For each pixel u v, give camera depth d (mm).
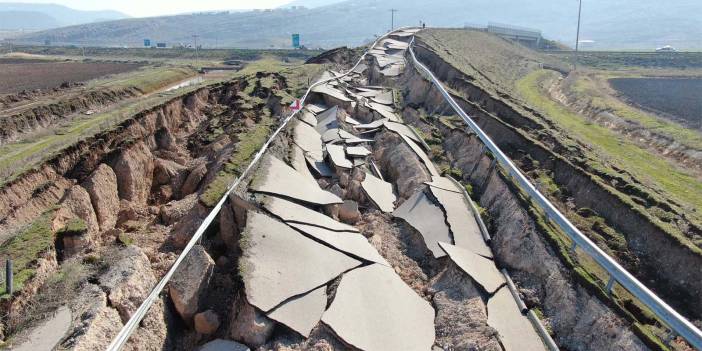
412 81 29922
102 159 15039
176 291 9867
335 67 38500
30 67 57500
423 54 37156
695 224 11406
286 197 13469
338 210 14188
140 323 8781
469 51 46125
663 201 12414
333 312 9336
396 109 26188
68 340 7562
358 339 8805
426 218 13664
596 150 17641
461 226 13008
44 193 12891
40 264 9242
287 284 9922
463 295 10258
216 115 23125
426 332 9484
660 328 8531
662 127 24781
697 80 44344
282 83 28859
